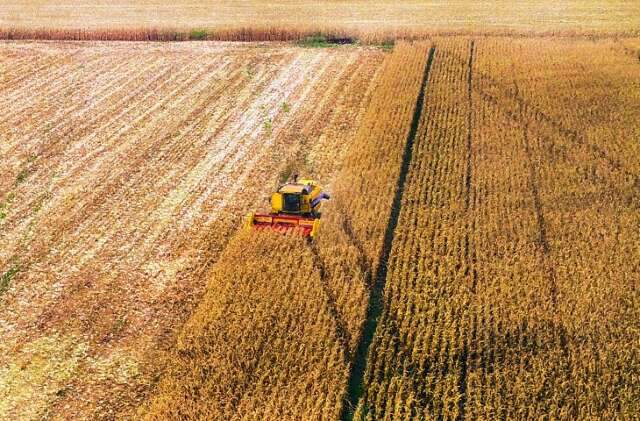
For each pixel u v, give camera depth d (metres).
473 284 21.06
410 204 26.00
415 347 18.14
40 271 23.45
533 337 18.64
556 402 16.31
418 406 16.52
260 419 16.30
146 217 26.80
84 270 23.42
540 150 30.16
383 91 37.94
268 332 19.14
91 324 20.62
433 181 27.77
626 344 17.95
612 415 15.91
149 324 20.55
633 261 21.80
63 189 29.25
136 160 31.78
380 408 16.48
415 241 23.16
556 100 35.47
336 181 28.19
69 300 21.80
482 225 24.34
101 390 18.06
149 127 35.50
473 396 16.72
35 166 31.39
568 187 26.77
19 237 25.69
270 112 36.97
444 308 19.91
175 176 30.19
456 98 36.38
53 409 17.48
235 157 31.81
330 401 16.61
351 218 25.20
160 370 18.66
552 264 21.83
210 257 23.91
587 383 16.91
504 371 17.22
